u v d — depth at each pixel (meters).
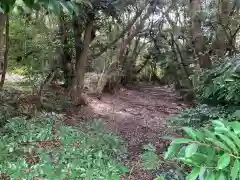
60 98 5.19
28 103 4.50
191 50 6.82
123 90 8.65
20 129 3.21
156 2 6.81
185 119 2.62
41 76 5.16
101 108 5.82
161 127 4.78
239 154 0.70
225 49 5.52
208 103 2.73
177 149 0.86
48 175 2.39
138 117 5.48
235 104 2.33
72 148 2.86
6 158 2.55
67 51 5.67
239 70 2.02
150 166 2.25
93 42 6.46
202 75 2.93
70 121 4.50
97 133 3.38
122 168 2.68
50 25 5.42
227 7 5.57
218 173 0.73
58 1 1.16
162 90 9.39
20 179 2.35
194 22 6.11
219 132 0.77
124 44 7.48
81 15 4.88
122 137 4.05
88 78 7.04
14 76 5.61
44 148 2.87
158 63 9.63
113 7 5.20
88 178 2.42
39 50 5.16
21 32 5.02
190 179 0.73
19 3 1.21
